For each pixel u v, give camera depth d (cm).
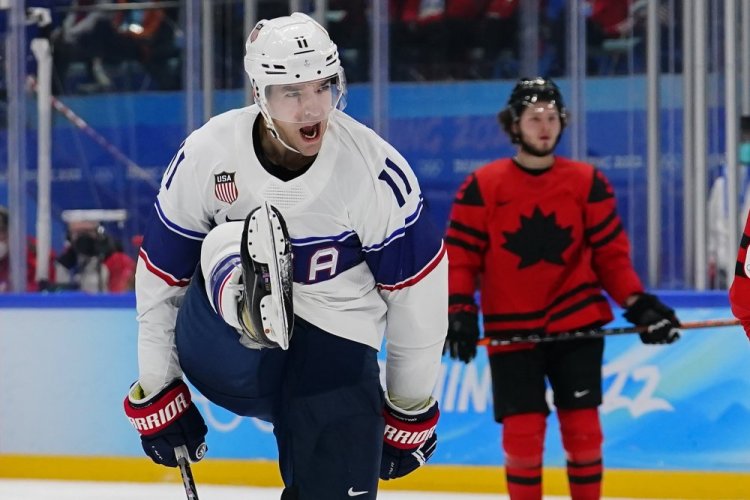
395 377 589
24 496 1189
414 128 1500
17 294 1290
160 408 571
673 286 1367
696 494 1140
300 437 548
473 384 1188
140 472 1261
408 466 609
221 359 547
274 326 485
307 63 496
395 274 549
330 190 527
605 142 1425
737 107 1316
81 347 1274
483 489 1182
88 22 1480
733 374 1138
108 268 1444
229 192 530
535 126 912
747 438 1134
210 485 1245
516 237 929
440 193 1498
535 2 1460
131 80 1487
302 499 541
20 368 1290
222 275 500
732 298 613
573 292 930
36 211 1450
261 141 527
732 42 1316
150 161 1486
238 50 1459
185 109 1480
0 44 1458
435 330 568
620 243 944
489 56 1484
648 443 1148
